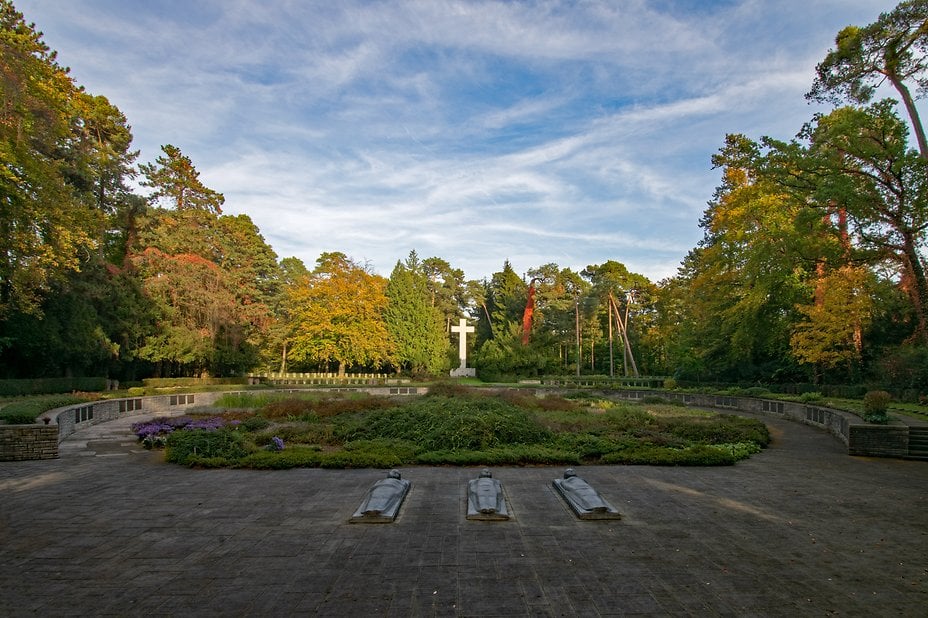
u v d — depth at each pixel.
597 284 55.69
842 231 21.33
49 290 22.19
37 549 6.02
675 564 5.64
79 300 25.75
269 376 48.22
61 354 25.36
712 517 7.46
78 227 19.86
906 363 21.39
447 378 52.19
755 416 23.70
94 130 29.84
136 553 5.89
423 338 55.81
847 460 12.48
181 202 43.75
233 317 36.28
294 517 7.31
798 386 27.88
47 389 24.31
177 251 35.59
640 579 5.21
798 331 26.67
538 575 5.30
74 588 4.95
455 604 4.63
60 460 11.74
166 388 28.19
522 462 11.30
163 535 6.52
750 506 8.10
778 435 17.16
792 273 27.38
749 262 26.91
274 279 55.25
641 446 12.98
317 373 52.66
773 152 20.09
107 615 4.40
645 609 4.55
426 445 12.43
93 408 18.20
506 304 67.06
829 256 20.53
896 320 24.83
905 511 7.88
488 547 6.12
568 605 4.62
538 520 7.23
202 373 38.66
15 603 4.62
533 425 13.95
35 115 16.95
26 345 23.78
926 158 17.19
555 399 24.31
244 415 18.06
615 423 16.81
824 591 4.97
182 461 11.05
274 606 4.57
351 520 7.04
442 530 6.75
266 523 7.02
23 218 17.64
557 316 61.00
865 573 5.43
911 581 5.23
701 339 35.47
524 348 55.44
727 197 32.44
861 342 25.48
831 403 21.03
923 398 20.23
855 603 4.71
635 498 8.53
